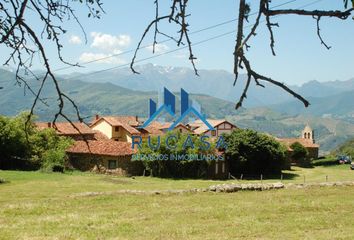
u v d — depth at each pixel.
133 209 25.73
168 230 19.92
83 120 3.30
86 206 26.72
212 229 20.31
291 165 98.25
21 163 58.78
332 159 106.56
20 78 3.31
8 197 31.66
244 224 21.47
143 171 63.25
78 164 63.53
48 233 18.95
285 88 2.55
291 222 22.12
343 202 28.91
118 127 82.75
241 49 2.54
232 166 65.19
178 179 59.78
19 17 2.96
